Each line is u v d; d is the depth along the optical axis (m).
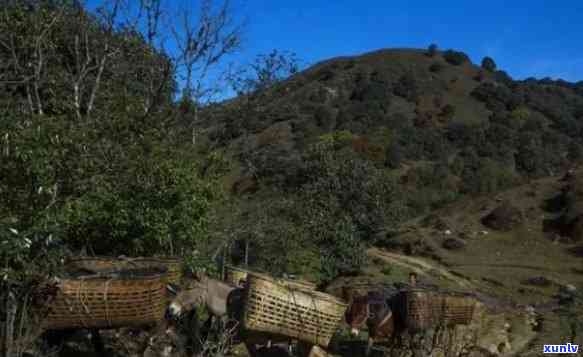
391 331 10.97
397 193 33.62
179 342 8.46
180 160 11.79
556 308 20.36
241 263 17.86
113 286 6.78
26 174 6.84
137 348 9.03
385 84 83.81
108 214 9.96
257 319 7.59
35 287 6.51
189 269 10.16
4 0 14.05
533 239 35.00
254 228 15.40
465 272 29.30
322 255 24.02
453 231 37.06
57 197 7.50
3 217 6.34
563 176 42.47
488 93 84.38
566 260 31.80
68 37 14.85
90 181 8.32
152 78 15.00
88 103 13.52
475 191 53.31
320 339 7.89
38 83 12.91
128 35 14.94
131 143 11.13
